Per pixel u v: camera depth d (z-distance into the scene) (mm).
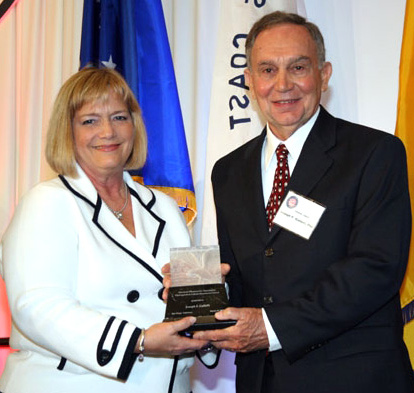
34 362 2072
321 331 1983
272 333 1996
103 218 2184
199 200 3463
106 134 2199
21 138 3574
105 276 2064
